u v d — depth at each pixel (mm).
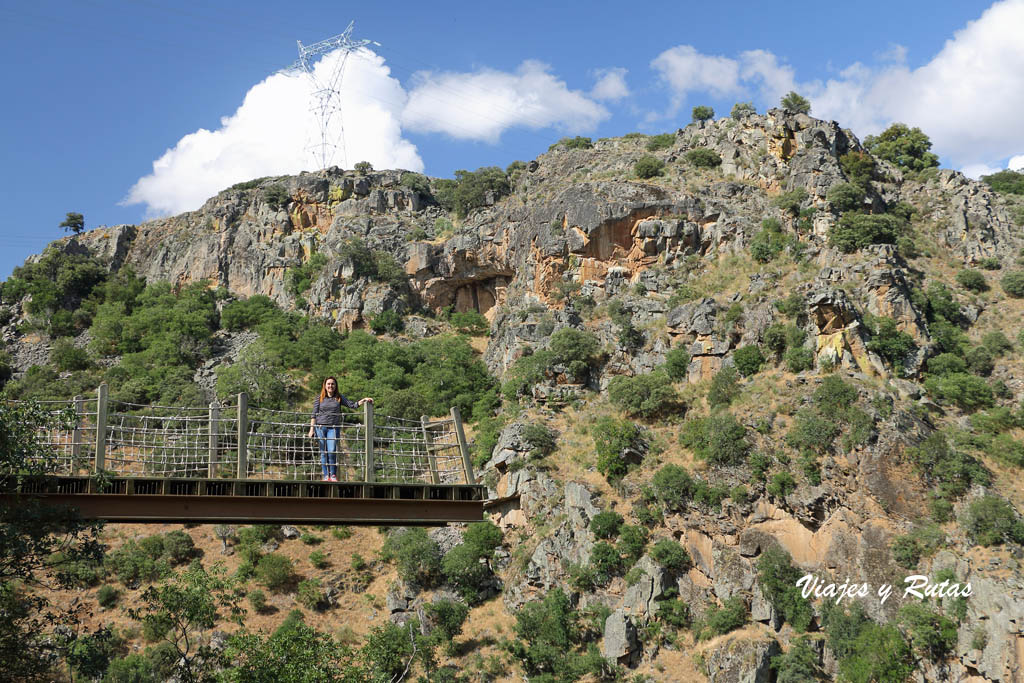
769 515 81812
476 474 100625
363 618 87125
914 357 94875
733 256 115875
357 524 29156
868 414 85188
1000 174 152250
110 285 157500
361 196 173250
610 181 130250
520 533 91375
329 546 97188
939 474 80375
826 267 104562
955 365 95688
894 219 117562
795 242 111875
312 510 28484
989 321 106562
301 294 153875
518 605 84375
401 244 156500
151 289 158125
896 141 153500
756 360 97688
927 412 88688
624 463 91000
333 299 147875
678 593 79750
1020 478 81500
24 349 144625
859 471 81812
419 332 141500
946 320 105062
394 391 116188
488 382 119625
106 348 138500
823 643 72562
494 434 102938
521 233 137000
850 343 94188
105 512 26469
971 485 79250
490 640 81500
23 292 156500
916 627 70312
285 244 164000
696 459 89125
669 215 123562
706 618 77250
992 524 74312
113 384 124500
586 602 80875
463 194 160250
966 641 69312
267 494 27719
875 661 68812
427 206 172125
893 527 77938
